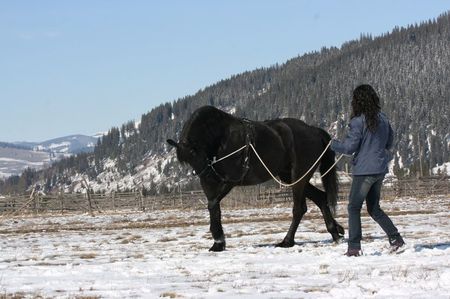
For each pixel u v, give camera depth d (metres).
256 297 7.45
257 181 14.39
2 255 14.01
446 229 16.95
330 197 14.90
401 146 183.38
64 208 44.66
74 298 7.74
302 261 11.05
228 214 32.34
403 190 46.41
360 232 11.61
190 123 13.84
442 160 167.88
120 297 7.77
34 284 9.08
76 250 15.01
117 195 46.22
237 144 13.95
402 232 16.25
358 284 8.17
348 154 11.70
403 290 7.59
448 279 8.23
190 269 10.36
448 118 188.00
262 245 14.73
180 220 29.44
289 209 36.03
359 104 11.59
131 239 18.11
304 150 14.84
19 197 44.53
